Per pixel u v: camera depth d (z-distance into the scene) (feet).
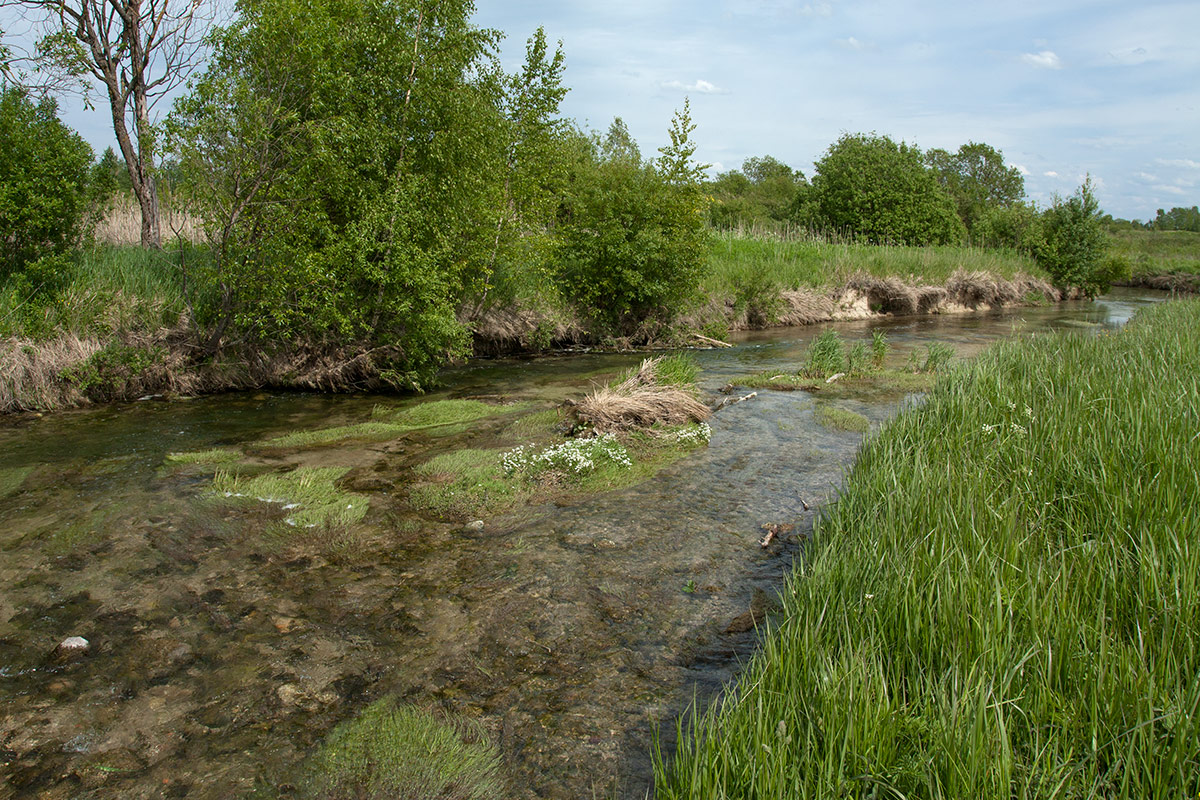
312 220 34.88
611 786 10.62
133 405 35.47
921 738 9.28
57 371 34.35
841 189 143.43
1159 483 14.76
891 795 8.67
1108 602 11.85
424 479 24.61
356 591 16.80
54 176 35.68
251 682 13.34
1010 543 13.34
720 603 16.22
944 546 13.00
